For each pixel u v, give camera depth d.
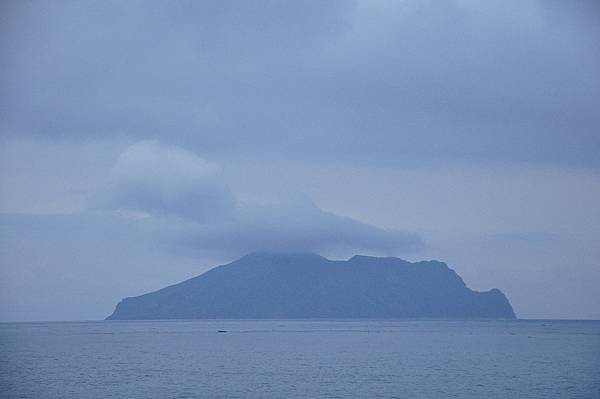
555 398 88.69
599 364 134.25
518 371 120.31
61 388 98.50
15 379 109.31
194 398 89.19
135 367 129.75
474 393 93.12
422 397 89.69
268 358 152.88
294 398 89.00
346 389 96.81
